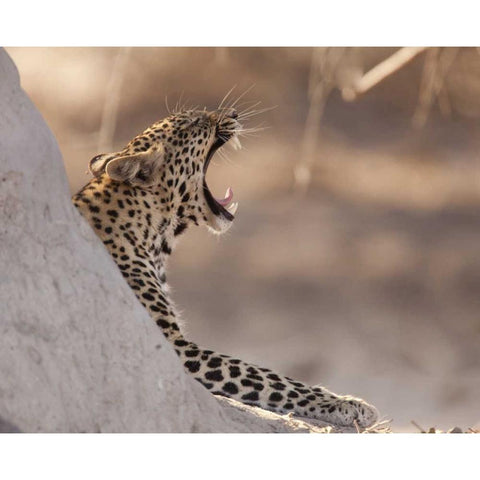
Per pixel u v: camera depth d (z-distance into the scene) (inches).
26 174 337.1
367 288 1427.2
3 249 327.9
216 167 1664.6
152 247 546.6
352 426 510.9
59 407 325.7
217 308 1384.1
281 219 1563.7
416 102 1775.3
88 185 546.0
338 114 1764.3
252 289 1419.8
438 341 1320.1
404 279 1446.9
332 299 1401.3
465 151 1718.8
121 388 347.9
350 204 1608.0
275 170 1656.0
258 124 1729.8
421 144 1723.7
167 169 557.9
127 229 534.3
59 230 350.0
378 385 1190.9
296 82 1784.0
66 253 348.8
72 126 1696.6
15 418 311.4
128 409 349.1
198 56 1768.0
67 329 337.4
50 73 1763.0
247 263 1473.9
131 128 1701.5
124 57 858.1
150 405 356.5
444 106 874.1
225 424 393.7
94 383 340.8
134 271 522.9
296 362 1256.8
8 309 321.4
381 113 1776.6
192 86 1748.3
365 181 1660.9
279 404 511.5
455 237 1540.4
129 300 361.7
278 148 1697.8
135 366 354.0
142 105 1727.4
